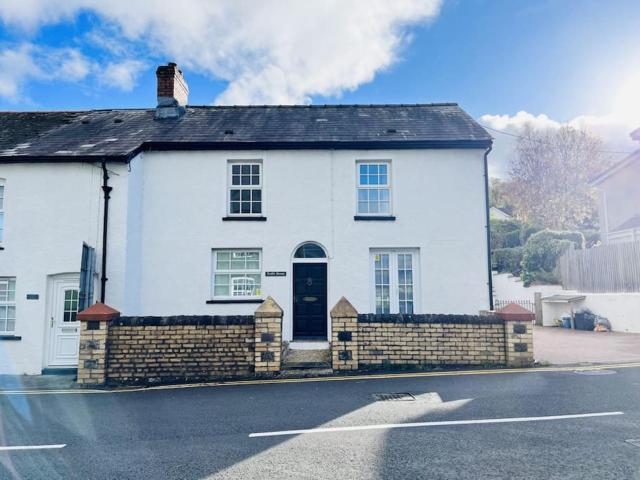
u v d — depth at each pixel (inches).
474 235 465.4
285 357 383.6
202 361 341.4
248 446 190.2
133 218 443.2
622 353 413.1
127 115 557.3
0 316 418.0
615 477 153.2
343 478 156.2
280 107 573.6
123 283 415.8
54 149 445.1
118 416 241.8
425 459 171.5
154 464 172.6
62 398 289.3
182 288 458.3
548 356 397.7
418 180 472.7
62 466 172.2
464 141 468.8
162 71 546.6
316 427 213.8
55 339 412.8
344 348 346.3
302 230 467.2
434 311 455.5
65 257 418.6
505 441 188.7
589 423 210.8
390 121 526.9
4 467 172.1
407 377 322.3
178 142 470.0
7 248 419.2
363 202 480.7
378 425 214.5
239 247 466.0
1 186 434.3
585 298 642.8
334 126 513.7
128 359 339.3
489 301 456.8
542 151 1536.7
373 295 465.1
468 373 331.3
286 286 459.2
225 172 475.5
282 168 476.1
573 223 1480.1
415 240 465.1
